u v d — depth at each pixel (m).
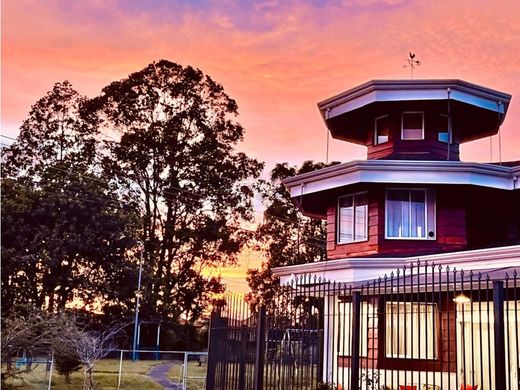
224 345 13.19
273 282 49.75
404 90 20.55
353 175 19.14
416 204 19.27
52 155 47.16
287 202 51.19
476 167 18.30
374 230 19.30
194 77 49.84
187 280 49.72
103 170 47.62
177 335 46.28
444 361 15.90
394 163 18.62
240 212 50.59
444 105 20.94
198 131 50.22
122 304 42.81
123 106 48.44
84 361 23.14
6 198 40.44
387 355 16.38
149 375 30.17
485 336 15.16
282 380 10.88
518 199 19.91
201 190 49.38
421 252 17.97
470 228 20.23
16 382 24.23
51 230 40.47
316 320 11.79
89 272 42.09
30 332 23.55
